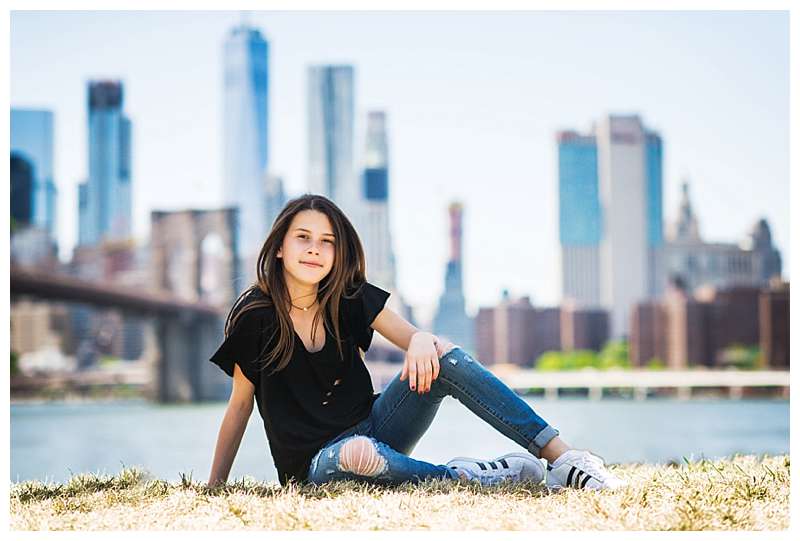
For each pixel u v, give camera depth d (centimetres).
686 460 281
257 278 231
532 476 230
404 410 233
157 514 200
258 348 228
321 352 227
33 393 7631
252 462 1784
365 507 194
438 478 224
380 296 235
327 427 227
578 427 3759
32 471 2067
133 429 3488
